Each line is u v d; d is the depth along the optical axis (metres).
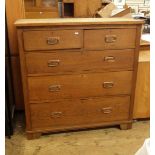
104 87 1.92
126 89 1.97
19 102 2.31
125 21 1.75
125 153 1.80
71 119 1.96
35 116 1.89
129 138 1.98
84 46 1.77
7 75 1.89
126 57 1.87
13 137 1.98
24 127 2.11
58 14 3.26
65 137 1.98
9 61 2.08
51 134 2.02
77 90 1.88
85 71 1.84
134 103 2.09
